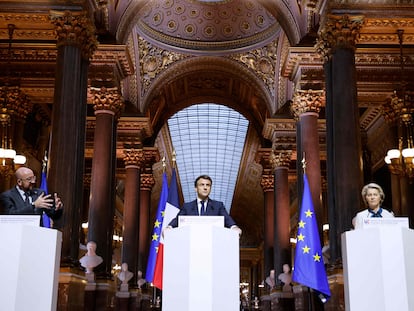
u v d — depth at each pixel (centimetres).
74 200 930
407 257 480
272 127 1925
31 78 1362
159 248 727
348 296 491
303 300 1279
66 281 850
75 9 980
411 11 1004
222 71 2097
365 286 480
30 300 452
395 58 1326
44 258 466
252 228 4622
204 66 2083
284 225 1875
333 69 989
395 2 1002
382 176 1877
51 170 903
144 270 2150
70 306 851
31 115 1712
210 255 461
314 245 817
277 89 1931
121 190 3105
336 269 888
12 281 442
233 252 479
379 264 477
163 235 491
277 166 1916
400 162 1170
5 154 1115
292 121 1909
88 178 2186
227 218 598
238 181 3822
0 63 1361
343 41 990
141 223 2225
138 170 1978
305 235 823
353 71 980
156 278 720
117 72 1389
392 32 1077
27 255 452
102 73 1345
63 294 845
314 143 1320
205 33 2011
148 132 2050
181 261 466
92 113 1886
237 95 2380
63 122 924
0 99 1343
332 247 935
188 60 2045
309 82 1323
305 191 848
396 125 1384
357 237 491
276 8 1420
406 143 1330
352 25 995
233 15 1955
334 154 952
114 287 1320
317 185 1295
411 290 475
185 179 4200
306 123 1332
